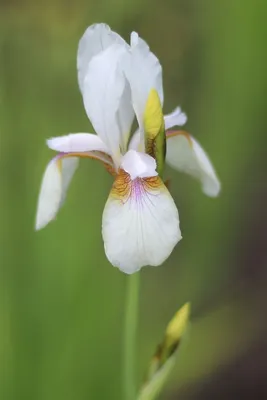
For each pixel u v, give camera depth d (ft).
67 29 2.00
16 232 1.81
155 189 1.43
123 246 1.40
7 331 1.77
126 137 1.50
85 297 1.79
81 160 1.85
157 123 1.44
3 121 1.88
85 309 1.79
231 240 2.05
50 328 1.78
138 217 1.41
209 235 1.97
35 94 1.94
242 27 1.96
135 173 1.41
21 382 1.77
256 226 2.13
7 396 1.76
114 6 2.05
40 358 1.77
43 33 2.00
